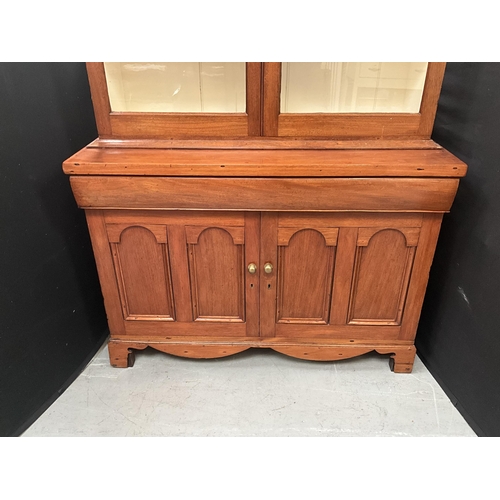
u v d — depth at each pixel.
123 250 1.35
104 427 1.32
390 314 1.42
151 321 1.46
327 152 1.25
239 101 1.28
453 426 1.32
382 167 1.17
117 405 1.40
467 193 1.32
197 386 1.47
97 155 1.24
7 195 1.18
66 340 1.47
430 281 1.56
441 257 1.49
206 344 1.49
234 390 1.45
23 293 1.26
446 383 1.45
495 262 1.20
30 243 1.28
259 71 1.21
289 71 1.24
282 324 1.45
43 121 1.29
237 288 1.40
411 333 1.45
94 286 1.63
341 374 1.52
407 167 1.17
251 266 1.33
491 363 1.22
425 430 1.31
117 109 1.30
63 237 1.43
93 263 1.62
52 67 1.31
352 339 1.47
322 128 1.29
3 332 1.20
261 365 1.56
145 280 1.40
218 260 1.36
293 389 1.46
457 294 1.39
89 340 1.60
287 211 1.26
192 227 1.30
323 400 1.42
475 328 1.29
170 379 1.50
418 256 1.32
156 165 1.18
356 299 1.40
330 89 1.26
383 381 1.50
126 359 1.53
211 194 1.22
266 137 1.30
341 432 1.30
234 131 1.29
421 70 1.23
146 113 1.28
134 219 1.29
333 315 1.42
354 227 1.28
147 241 1.34
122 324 1.48
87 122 1.51
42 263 1.34
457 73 1.35
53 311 1.40
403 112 1.28
